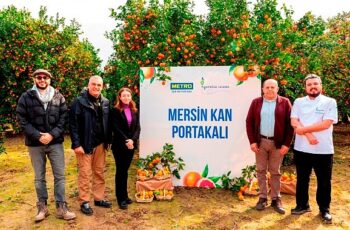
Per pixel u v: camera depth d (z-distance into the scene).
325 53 10.44
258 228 4.94
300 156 5.15
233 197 6.12
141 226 5.05
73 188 6.74
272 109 5.24
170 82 6.49
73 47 15.95
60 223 5.12
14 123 13.46
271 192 5.59
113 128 5.36
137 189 6.06
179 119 6.50
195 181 6.54
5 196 6.46
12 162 9.49
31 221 5.26
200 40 7.43
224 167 6.45
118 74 8.48
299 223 5.06
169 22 7.40
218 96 6.40
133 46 7.74
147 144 6.56
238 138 6.39
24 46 13.04
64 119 5.16
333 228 4.91
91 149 5.24
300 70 8.05
